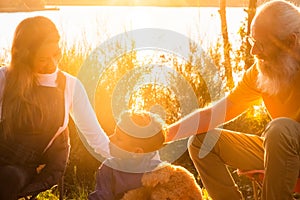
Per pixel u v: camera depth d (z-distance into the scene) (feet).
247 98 13.17
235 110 13.25
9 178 11.94
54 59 12.32
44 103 12.20
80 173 19.12
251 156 13.00
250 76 12.97
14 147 12.15
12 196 12.03
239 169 13.17
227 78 22.52
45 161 12.57
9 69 12.20
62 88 12.57
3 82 12.28
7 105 12.07
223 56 23.95
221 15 27.61
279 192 11.44
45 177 12.47
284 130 11.35
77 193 17.75
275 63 12.01
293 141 11.38
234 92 13.20
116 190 11.26
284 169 11.38
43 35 12.08
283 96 12.28
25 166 12.29
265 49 12.00
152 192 10.69
